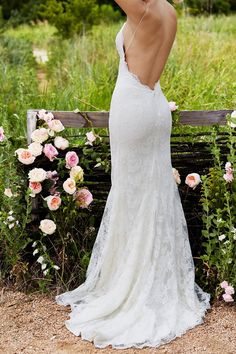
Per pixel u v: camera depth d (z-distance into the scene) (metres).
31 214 4.16
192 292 3.80
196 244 4.30
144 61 3.54
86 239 4.21
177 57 8.04
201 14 11.45
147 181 3.66
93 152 4.15
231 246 3.86
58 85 7.77
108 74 7.68
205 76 7.11
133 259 3.67
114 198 3.72
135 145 3.61
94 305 3.75
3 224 4.01
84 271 4.10
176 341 3.51
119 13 22.30
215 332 3.60
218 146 4.25
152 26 3.45
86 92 6.59
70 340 3.52
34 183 3.98
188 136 4.30
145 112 3.57
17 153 4.00
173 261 3.71
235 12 15.43
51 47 13.66
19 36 17.66
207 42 9.23
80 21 15.80
